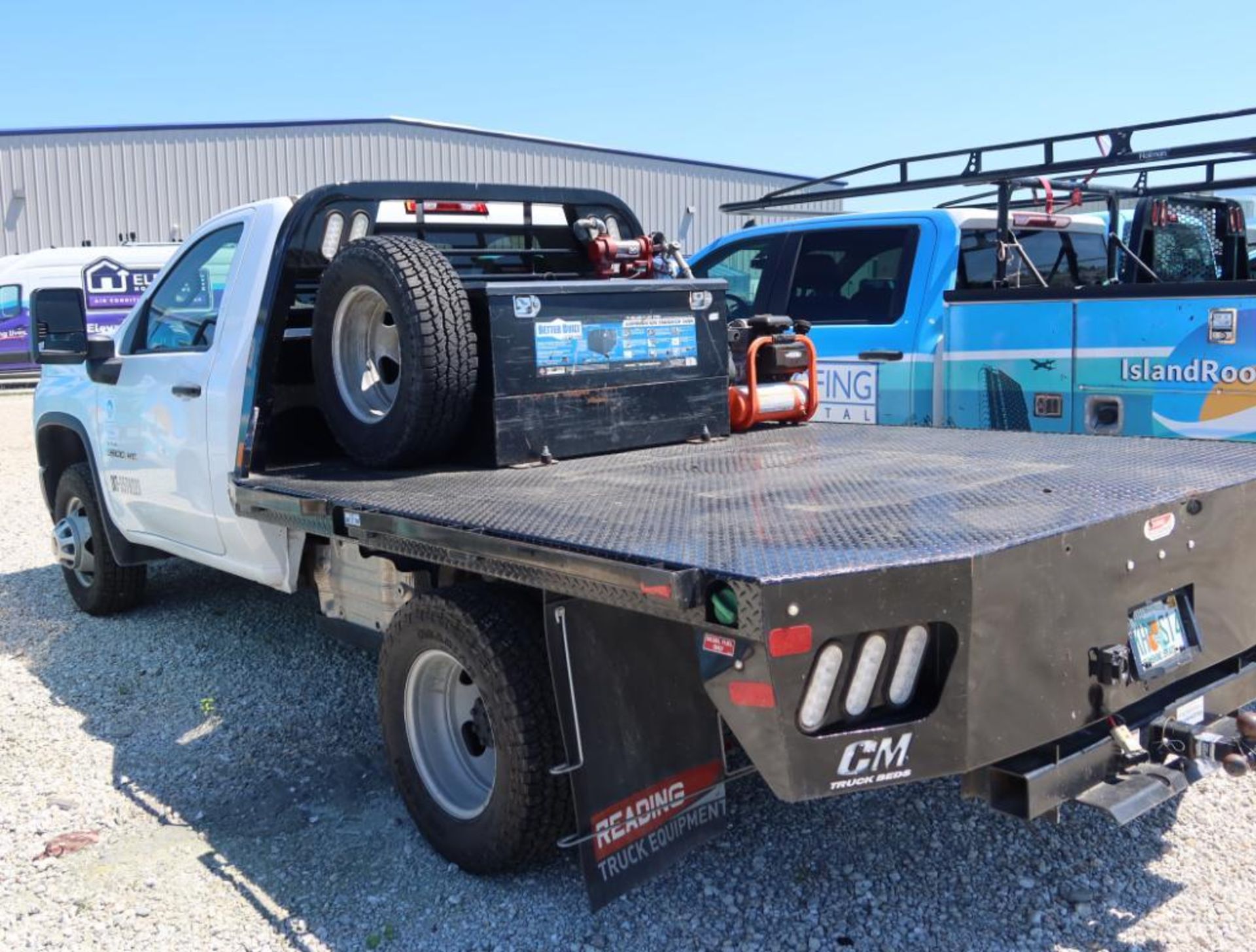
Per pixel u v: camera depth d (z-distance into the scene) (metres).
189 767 4.32
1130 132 5.92
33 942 3.17
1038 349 5.85
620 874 3.04
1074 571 2.76
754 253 7.66
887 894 3.30
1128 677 2.90
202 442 4.88
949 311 6.22
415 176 32.53
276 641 5.80
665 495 3.47
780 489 3.52
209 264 5.12
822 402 7.04
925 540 2.68
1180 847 3.53
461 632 3.26
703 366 4.74
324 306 4.36
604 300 4.39
